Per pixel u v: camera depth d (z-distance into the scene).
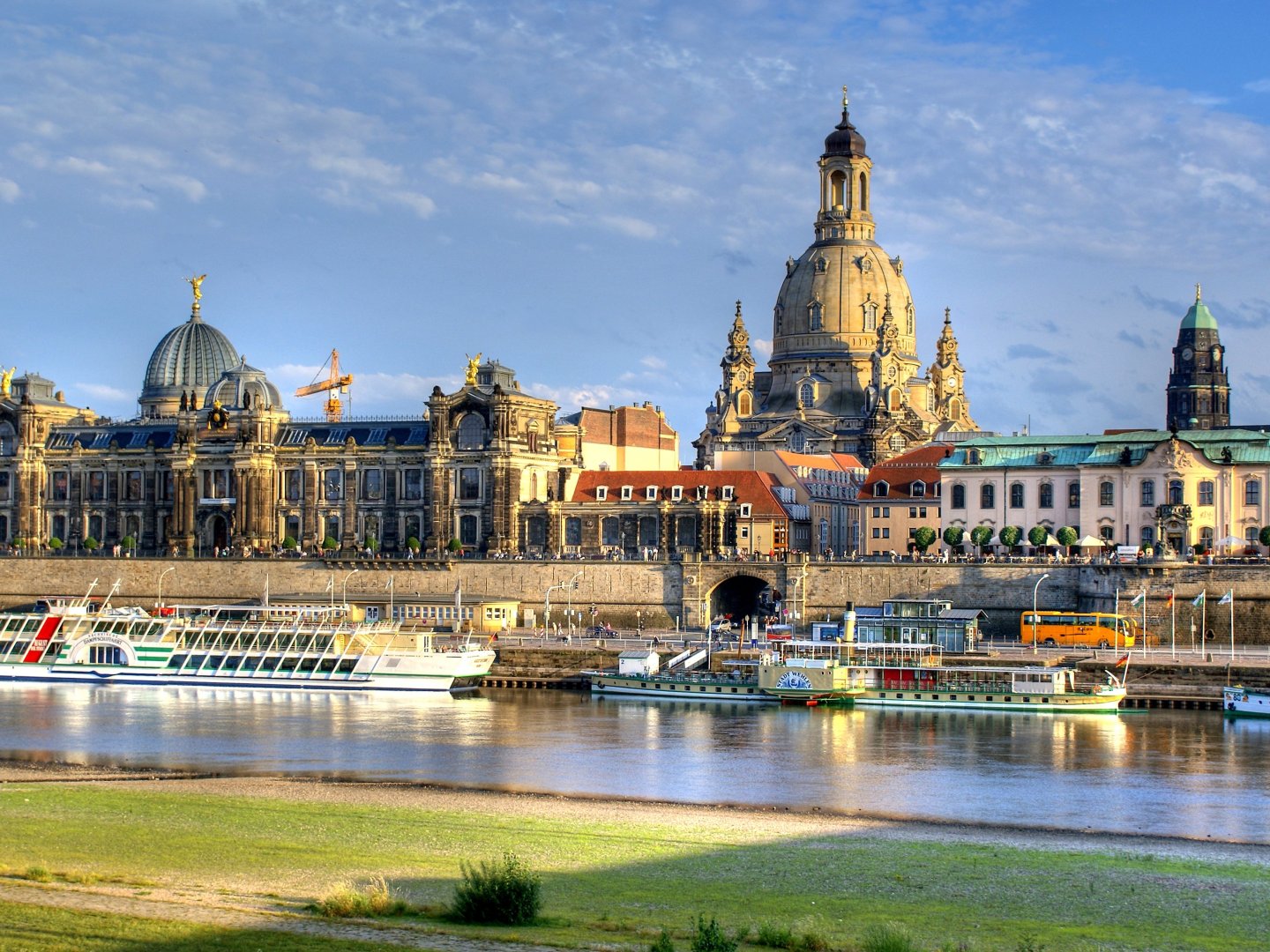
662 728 157.25
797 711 170.62
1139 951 79.31
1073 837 107.56
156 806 112.31
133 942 73.31
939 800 120.00
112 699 181.38
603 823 108.81
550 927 78.12
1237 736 151.12
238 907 79.94
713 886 91.12
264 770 132.75
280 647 194.75
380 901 80.06
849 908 86.81
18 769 132.88
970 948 78.69
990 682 174.88
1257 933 83.06
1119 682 175.38
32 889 82.62
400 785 125.69
